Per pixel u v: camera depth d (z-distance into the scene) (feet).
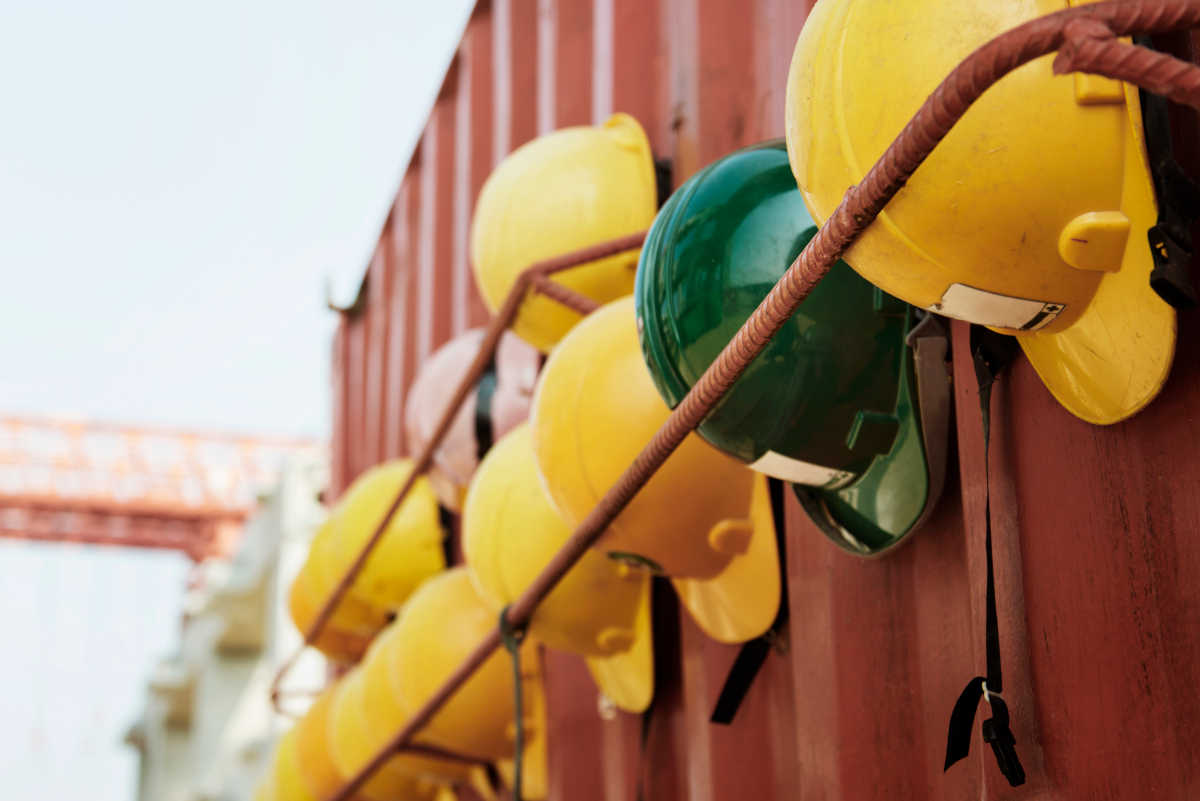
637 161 10.01
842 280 6.32
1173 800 4.90
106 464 66.74
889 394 6.43
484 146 16.35
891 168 4.37
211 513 66.95
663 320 6.53
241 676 41.60
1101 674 5.27
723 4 9.71
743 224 6.39
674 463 7.59
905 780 6.75
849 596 7.28
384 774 15.96
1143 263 4.73
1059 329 5.16
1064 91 4.61
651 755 9.90
